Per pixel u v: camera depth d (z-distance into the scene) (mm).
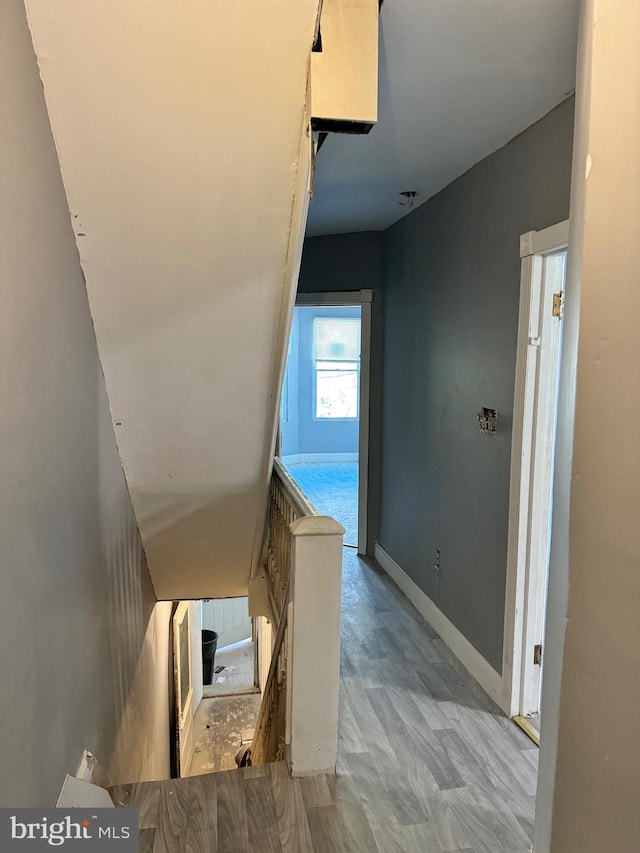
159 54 1254
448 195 2988
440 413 3154
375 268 4152
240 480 2605
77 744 1627
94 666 1848
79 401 1686
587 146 533
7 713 1110
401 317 3770
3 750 1089
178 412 2197
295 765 2025
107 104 1332
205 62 1274
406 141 2383
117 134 1387
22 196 1209
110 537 2152
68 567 1554
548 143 2115
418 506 3504
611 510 499
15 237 1173
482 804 1940
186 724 4977
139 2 1174
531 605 2404
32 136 1259
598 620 520
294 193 1536
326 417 9273
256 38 1248
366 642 3113
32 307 1273
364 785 2014
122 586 2402
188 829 1792
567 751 575
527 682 2434
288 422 9039
